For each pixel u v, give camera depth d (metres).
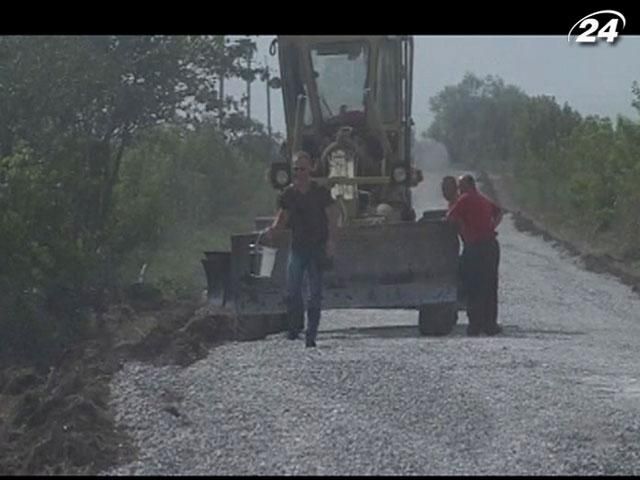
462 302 47.97
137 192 64.50
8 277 48.09
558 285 69.56
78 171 56.44
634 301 63.16
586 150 114.56
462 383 35.00
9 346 47.69
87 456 28.02
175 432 29.97
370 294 47.25
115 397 33.06
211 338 45.56
